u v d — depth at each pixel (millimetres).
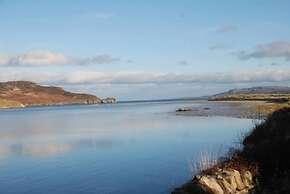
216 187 22328
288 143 25500
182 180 30203
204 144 49062
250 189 22688
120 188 29406
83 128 88188
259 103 147875
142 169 35688
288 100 130375
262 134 32344
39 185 32219
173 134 63344
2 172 38281
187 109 142000
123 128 81438
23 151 53125
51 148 55062
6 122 129625
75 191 29656
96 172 35906
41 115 185750
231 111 112688
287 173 22828
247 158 25516
